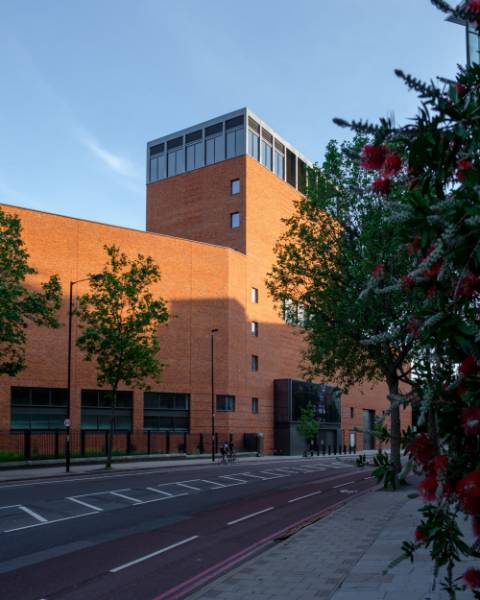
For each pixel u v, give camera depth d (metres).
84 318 35.38
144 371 35.66
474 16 2.78
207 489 23.83
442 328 3.00
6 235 29.25
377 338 3.38
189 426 51.16
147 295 36.06
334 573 9.52
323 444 66.19
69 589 9.30
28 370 40.88
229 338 54.88
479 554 3.16
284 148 66.56
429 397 3.17
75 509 17.73
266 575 9.56
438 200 3.11
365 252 20.05
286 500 20.56
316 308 24.03
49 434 41.34
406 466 3.46
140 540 13.21
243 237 58.44
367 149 3.12
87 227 45.56
